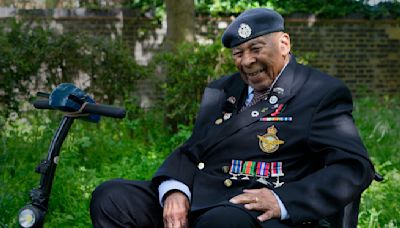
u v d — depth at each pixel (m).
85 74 8.79
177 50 8.42
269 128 3.02
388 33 13.47
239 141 3.05
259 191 2.83
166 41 8.68
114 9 11.63
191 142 3.26
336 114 3.00
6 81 8.11
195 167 3.18
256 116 3.05
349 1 13.18
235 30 3.06
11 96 8.14
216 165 3.09
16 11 10.78
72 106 2.82
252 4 12.29
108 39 8.95
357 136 2.99
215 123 3.19
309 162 2.99
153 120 8.40
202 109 3.34
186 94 7.99
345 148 2.90
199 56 7.85
